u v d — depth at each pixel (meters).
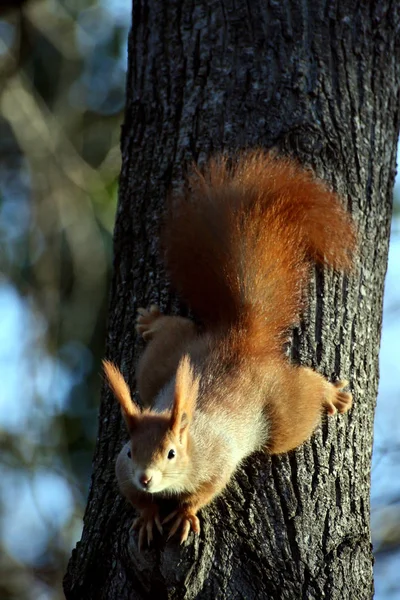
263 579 8.28
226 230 10.30
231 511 8.66
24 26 17.30
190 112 10.87
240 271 10.20
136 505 8.48
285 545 8.54
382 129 11.02
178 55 11.22
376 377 10.15
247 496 8.84
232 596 8.08
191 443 8.65
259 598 8.16
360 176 10.64
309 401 9.42
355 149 10.70
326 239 10.15
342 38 11.12
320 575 8.48
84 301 17.16
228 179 10.41
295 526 8.66
